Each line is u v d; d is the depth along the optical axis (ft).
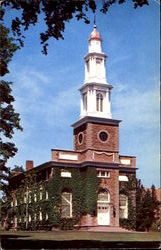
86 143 178.91
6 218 178.70
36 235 93.40
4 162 101.40
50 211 169.89
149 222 175.32
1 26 85.15
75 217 173.27
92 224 170.81
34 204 177.78
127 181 183.73
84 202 175.01
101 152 179.32
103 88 188.24
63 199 174.50
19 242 65.57
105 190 178.29
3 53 88.22
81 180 177.58
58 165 174.19
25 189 180.34
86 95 189.57
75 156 179.32
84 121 181.78
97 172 177.27
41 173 182.60
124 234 107.55
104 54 192.03
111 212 176.04
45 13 51.29
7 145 101.60
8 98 98.12
